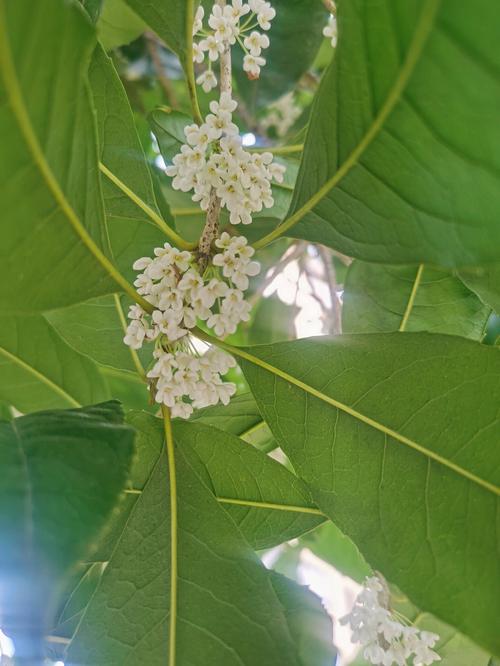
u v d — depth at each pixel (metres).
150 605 0.18
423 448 0.17
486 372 0.17
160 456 0.19
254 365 0.18
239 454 0.21
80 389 0.27
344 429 0.18
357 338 0.18
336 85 0.13
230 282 0.19
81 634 0.17
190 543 0.18
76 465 0.13
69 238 0.14
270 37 0.32
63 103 0.12
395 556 0.17
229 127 0.18
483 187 0.13
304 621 0.18
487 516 0.16
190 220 0.30
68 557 0.11
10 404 0.27
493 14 0.11
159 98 0.45
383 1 0.12
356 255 0.15
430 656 0.21
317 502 0.18
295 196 0.16
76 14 0.11
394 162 0.14
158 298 0.18
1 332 0.26
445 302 0.25
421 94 0.12
